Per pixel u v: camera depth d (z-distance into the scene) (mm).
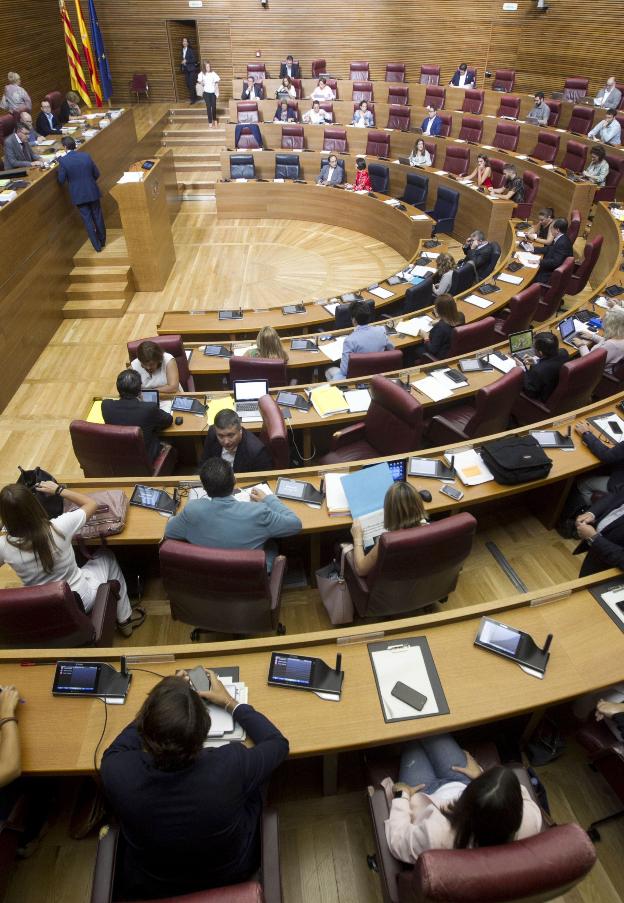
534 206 10352
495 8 13883
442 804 1946
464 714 2293
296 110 12328
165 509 3457
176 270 9312
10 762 2115
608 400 4266
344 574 3172
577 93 12297
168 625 3572
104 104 14750
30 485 3131
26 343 6750
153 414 4070
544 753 2795
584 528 3135
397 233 9875
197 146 13172
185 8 14023
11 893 2412
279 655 2424
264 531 2871
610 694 2551
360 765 2783
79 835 2535
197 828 1646
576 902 2367
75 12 13695
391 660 2475
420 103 13148
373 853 2523
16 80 9562
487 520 4285
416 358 6211
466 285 7098
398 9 14086
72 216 8328
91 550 3451
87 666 2398
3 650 2596
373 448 4316
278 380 4844
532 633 2594
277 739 1969
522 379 4270
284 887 2430
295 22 14227
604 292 6301
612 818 2557
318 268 9406
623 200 9953
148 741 1623
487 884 1467
